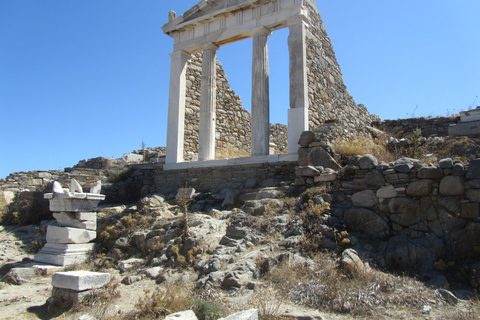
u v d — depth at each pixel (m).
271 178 12.91
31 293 8.13
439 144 12.90
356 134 14.97
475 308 5.51
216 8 15.98
